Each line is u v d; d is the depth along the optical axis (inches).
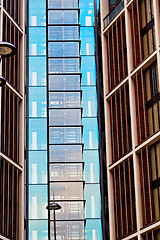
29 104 3213.6
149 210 2169.0
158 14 2240.4
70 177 3090.6
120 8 2571.4
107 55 2662.4
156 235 2114.9
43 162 3107.8
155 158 2183.8
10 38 2618.1
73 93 3257.9
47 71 3289.9
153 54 2241.6
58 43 3348.9
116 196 2420.0
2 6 2556.6
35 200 3026.6
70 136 3174.2
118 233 2362.2
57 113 3211.1
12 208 2404.0
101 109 3221.0
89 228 2989.7
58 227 2989.7
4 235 2290.8
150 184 2172.7
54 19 3395.7
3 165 2367.1
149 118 2253.9
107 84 2623.0
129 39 2470.5
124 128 2436.0
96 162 3127.5
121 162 2406.5
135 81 2409.0
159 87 2198.6
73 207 3029.0
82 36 3373.5
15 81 2637.8
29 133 3157.0
